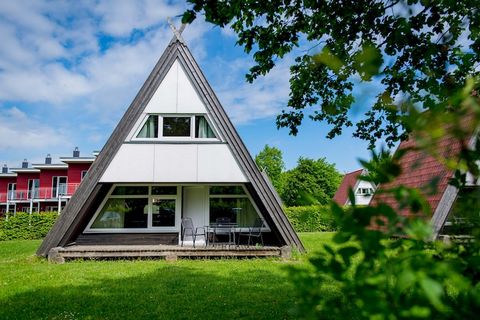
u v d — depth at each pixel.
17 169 37.53
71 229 11.90
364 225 1.06
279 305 6.16
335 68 1.22
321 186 44.69
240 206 13.71
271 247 11.97
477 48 3.79
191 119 12.77
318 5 5.25
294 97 6.80
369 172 1.19
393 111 1.24
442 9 4.41
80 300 6.59
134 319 5.50
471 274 1.17
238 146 12.48
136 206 13.41
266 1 5.09
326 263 1.14
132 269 9.86
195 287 7.58
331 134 7.11
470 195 1.54
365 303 1.01
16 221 23.59
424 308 0.95
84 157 34.28
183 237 13.02
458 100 0.98
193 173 12.41
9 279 8.51
